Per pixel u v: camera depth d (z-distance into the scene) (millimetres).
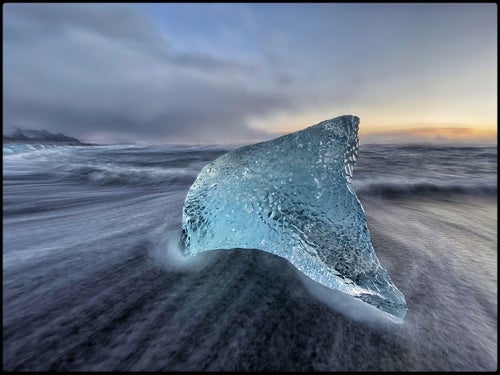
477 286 1881
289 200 1929
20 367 1137
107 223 3125
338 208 1853
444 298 1727
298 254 1859
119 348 1241
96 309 1512
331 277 1722
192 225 2143
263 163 2035
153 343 1275
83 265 2037
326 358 1228
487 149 13984
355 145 2051
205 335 1336
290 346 1284
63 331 1336
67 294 1653
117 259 2141
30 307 1517
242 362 1194
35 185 6441
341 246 1772
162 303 1579
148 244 2445
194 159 11750
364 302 1601
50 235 2703
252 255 2137
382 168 9000
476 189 6012
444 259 2307
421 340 1351
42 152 16188
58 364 1155
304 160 1960
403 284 1892
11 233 2764
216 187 2131
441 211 4180
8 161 11438
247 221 2008
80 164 10344
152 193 5375
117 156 13211
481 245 2656
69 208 3957
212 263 2045
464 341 1354
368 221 3426
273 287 1758
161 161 11211
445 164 9805
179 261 2096
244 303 1594
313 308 1561
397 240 2742
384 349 1288
